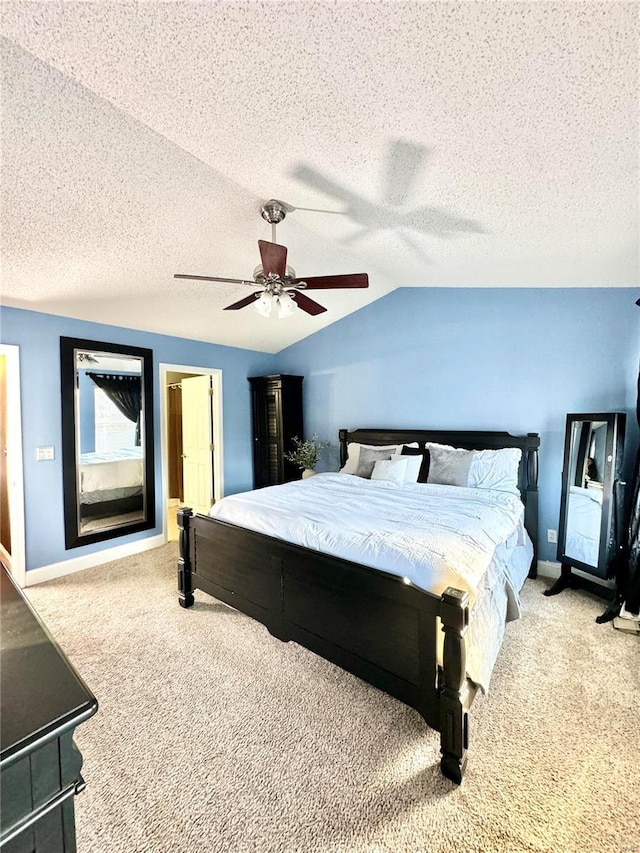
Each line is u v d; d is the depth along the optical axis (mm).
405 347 4246
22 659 792
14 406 3098
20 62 1280
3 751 564
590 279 2844
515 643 2289
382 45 972
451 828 1264
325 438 5004
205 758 1541
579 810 1314
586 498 2885
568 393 3254
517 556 2709
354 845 1221
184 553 2752
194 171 1982
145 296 3309
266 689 1939
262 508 2580
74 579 3266
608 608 2574
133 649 2275
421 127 1314
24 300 3004
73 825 658
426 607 1544
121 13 951
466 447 3721
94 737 1646
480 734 1640
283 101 1271
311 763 1515
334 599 1901
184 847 1221
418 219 2166
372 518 2344
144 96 1283
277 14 914
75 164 1806
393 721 1728
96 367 3604
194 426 5109
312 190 1979
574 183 1516
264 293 2406
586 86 1008
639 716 1724
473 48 938
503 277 3141
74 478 3439
